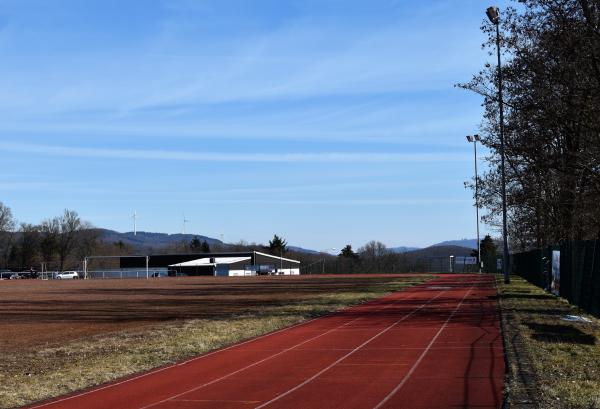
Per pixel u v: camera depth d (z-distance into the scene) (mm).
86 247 169000
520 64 24734
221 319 24969
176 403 10633
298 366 13852
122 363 14820
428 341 16750
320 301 33219
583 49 21953
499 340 16297
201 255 138125
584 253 21141
